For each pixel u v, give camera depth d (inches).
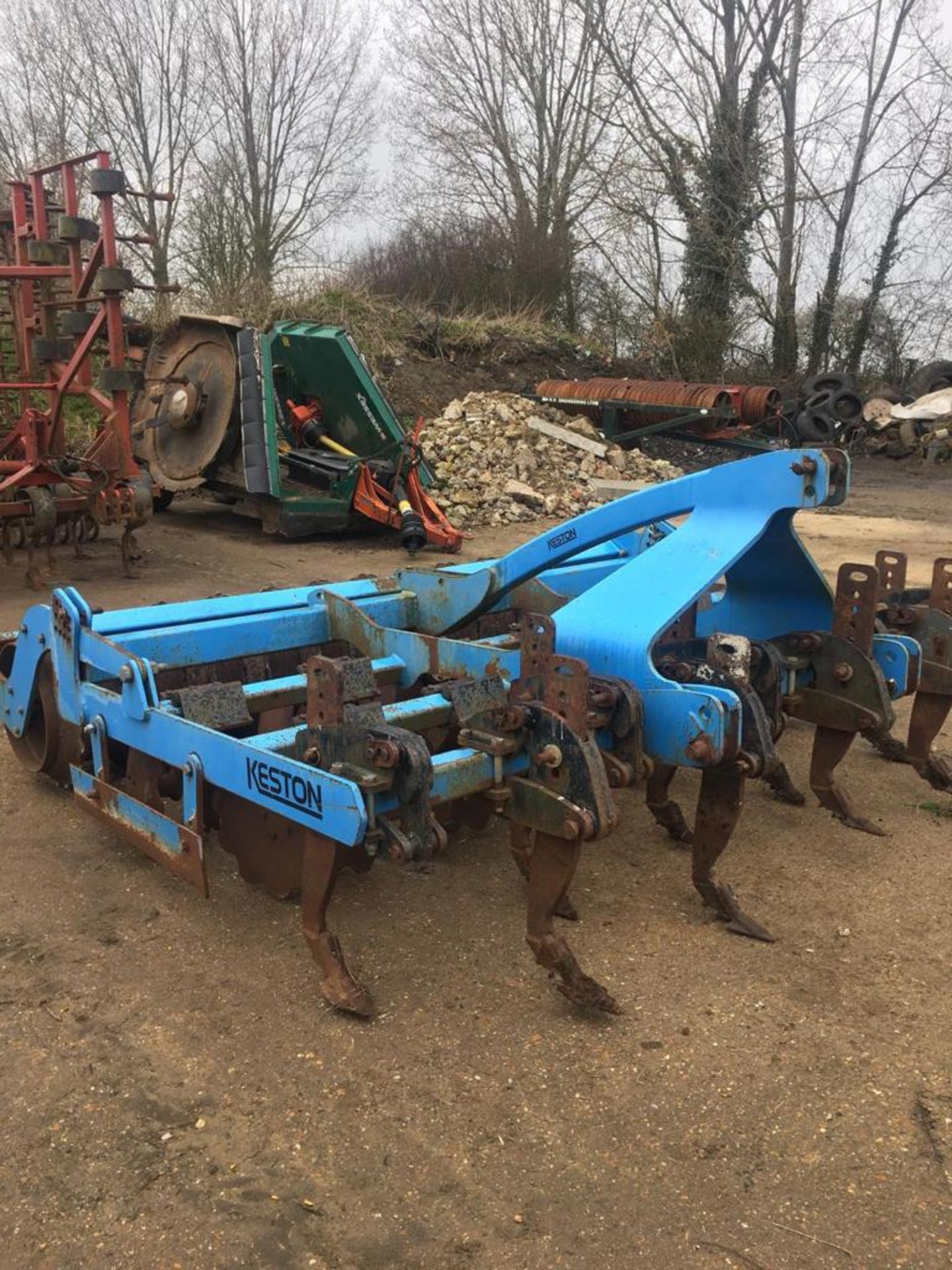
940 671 159.3
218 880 134.5
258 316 643.5
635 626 120.1
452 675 144.3
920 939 123.6
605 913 128.6
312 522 386.3
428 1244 78.6
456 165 1003.9
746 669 120.9
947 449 751.1
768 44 913.5
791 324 973.2
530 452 522.3
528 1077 97.3
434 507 396.2
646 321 950.4
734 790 121.6
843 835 152.8
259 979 112.7
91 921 124.3
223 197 851.4
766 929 125.1
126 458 303.3
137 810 125.1
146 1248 78.0
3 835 147.2
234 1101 93.7
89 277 294.8
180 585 312.8
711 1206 82.4
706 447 701.3
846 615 147.6
